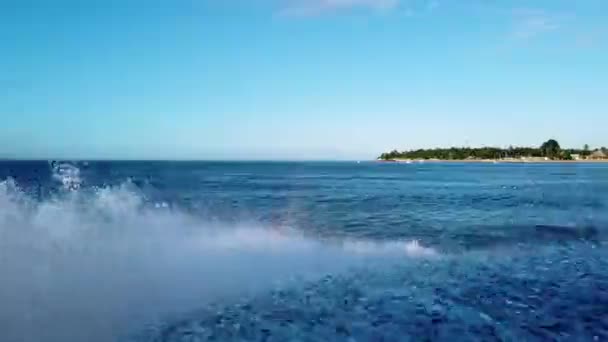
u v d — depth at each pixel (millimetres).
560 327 6844
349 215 20844
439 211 23297
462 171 110688
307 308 7625
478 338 6391
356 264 11000
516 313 7473
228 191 34500
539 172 101562
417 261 11500
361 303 7934
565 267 11062
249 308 7602
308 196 31594
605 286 9227
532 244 14383
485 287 9062
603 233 16656
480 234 16141
